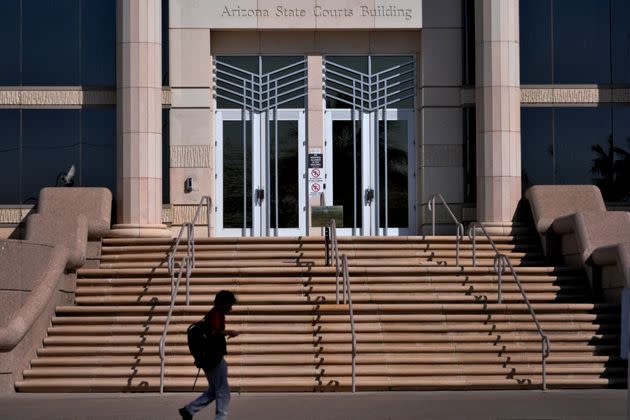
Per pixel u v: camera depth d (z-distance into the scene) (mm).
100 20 25516
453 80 25812
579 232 21609
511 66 24703
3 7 25531
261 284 20672
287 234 25984
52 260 19422
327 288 20359
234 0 25812
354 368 17500
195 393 17547
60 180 25266
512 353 18578
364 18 25859
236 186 26031
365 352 18359
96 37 25484
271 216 26031
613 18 25750
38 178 25266
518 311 19625
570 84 25594
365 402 16188
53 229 21328
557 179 25453
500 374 18109
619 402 16109
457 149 25688
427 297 19953
